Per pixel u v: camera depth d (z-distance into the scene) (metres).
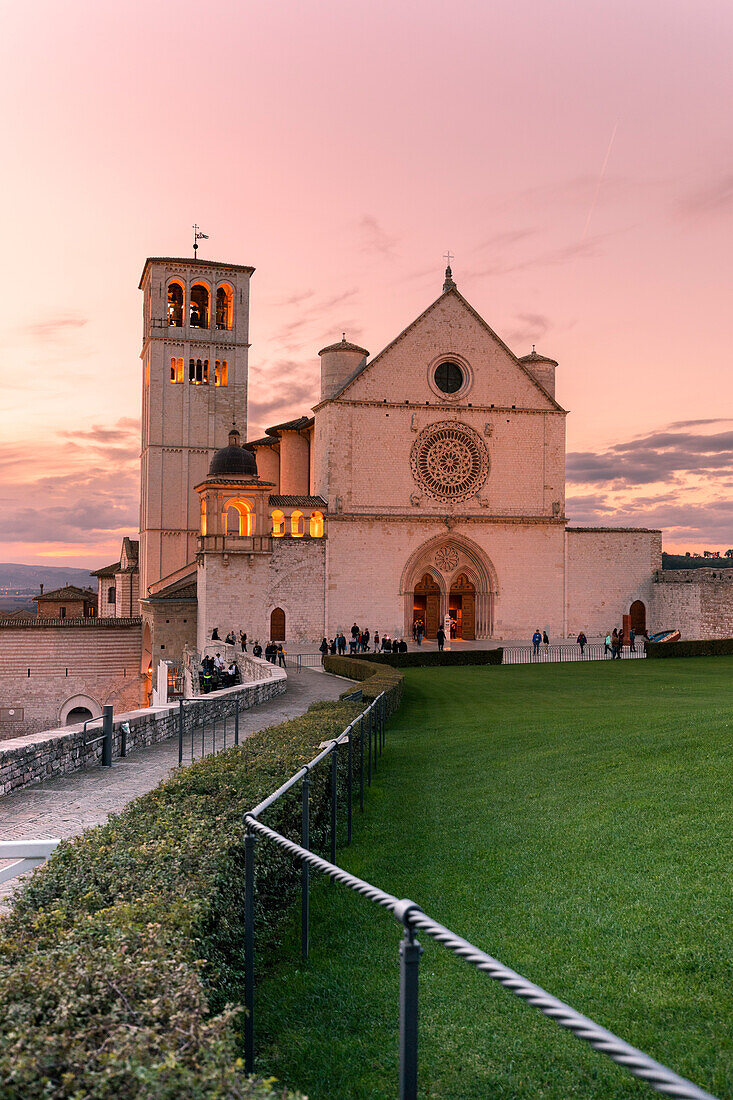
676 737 16.36
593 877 9.41
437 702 33.22
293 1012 7.14
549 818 12.12
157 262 75.62
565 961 7.50
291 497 64.50
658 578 68.81
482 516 65.69
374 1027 6.78
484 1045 6.37
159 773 18.42
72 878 7.14
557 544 67.19
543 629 66.81
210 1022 4.42
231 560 60.34
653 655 54.84
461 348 66.25
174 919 5.95
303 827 8.47
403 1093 3.85
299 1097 3.84
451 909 9.19
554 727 21.44
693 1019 6.27
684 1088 2.49
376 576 63.56
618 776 13.93
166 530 75.00
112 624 71.44
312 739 14.63
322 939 8.77
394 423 64.62
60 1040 4.10
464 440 66.25
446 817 13.28
